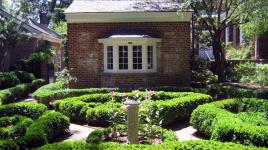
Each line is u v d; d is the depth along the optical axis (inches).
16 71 868.0
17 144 287.3
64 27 872.9
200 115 412.8
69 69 730.2
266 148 270.7
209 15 788.6
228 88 626.5
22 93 766.5
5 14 1003.3
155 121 391.9
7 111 463.2
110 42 697.6
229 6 772.6
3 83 773.9
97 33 722.8
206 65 845.8
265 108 459.8
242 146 268.1
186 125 477.4
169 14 711.7
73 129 456.4
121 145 277.4
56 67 1175.6
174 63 719.7
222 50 827.4
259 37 996.6
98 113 465.1
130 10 711.1
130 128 329.4
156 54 718.5
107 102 514.9
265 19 660.7
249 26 776.9
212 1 788.6
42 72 975.0
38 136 308.5
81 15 716.0
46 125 366.3
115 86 701.9
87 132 439.5
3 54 959.0
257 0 661.9
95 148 268.7
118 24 722.2
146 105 398.6
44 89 647.1
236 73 867.4
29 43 1056.2
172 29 717.9
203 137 412.2
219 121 347.9
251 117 396.5
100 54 722.8
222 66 814.5
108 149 265.3
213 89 626.5
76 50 727.1
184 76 717.3
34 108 459.8
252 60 936.3
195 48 936.9
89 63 725.9
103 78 714.8
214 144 272.5
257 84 763.4
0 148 272.4
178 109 472.7
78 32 725.3
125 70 703.1
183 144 273.7
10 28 905.5
